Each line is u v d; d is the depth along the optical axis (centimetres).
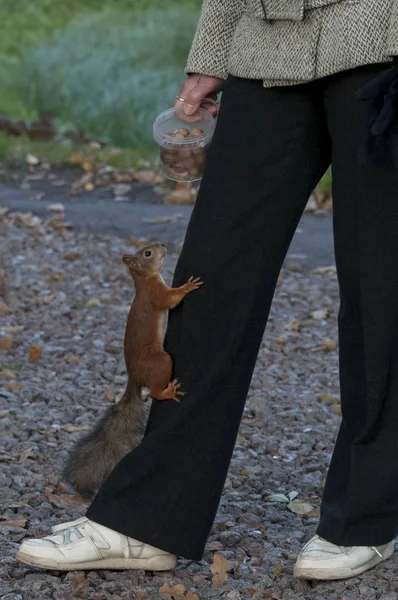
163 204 1455
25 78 2073
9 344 866
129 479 441
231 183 414
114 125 1867
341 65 381
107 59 2077
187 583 453
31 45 2395
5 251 1198
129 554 449
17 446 646
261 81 407
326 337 916
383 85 370
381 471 425
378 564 456
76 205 1439
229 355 424
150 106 1886
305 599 436
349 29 378
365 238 401
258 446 656
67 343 888
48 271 1120
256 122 409
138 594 438
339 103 393
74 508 550
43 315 965
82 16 2639
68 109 1959
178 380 434
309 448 652
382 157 387
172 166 455
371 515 436
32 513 543
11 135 1850
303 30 390
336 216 412
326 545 446
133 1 2645
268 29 401
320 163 419
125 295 1045
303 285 1073
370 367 414
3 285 1042
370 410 419
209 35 435
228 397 429
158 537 441
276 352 872
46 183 1578
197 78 446
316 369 834
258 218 415
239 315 422
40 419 695
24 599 442
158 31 2227
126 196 1502
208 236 420
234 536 504
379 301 405
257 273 420
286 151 409
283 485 588
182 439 433
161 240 1259
